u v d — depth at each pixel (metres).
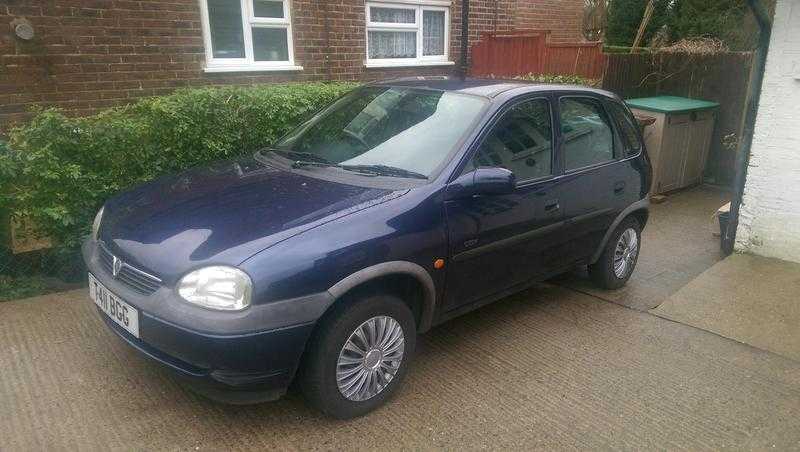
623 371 3.71
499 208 3.64
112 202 3.60
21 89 5.90
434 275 3.31
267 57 7.62
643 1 14.50
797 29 4.96
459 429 3.07
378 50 8.73
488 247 3.62
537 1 10.38
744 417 3.27
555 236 4.15
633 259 5.11
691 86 9.11
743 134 5.49
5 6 5.67
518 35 9.13
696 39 12.87
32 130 4.41
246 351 2.62
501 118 3.75
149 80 6.66
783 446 3.04
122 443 2.86
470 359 3.79
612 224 4.68
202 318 2.59
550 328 4.27
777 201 5.36
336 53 8.16
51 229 4.52
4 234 4.46
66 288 4.61
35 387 3.26
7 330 3.86
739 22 12.58
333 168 3.61
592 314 4.52
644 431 3.12
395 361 3.24
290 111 5.66
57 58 6.04
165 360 2.79
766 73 5.19
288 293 2.69
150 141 4.93
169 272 2.71
